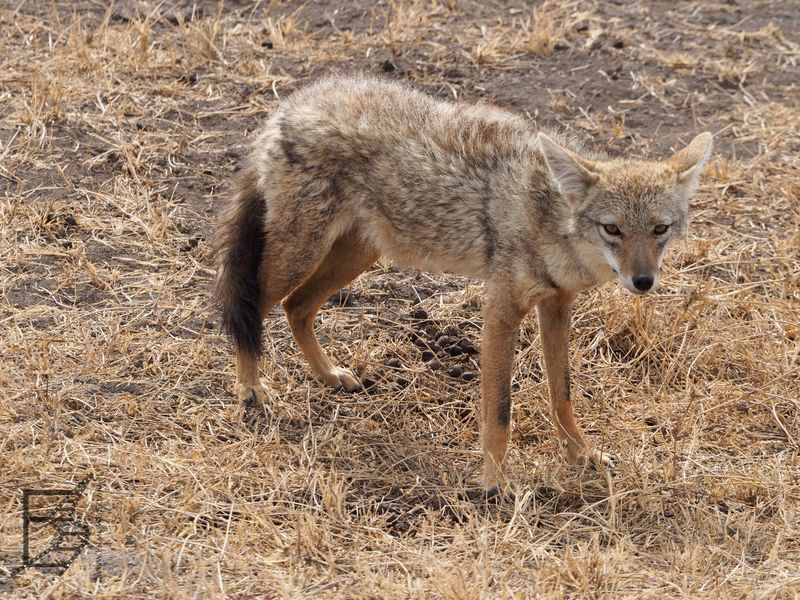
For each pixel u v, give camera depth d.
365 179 10.30
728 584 8.36
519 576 8.39
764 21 18.42
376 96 10.53
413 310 12.23
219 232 10.80
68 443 9.45
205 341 11.31
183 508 8.84
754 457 10.36
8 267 11.80
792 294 12.50
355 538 8.70
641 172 9.27
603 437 10.58
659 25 18.03
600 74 16.52
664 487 9.69
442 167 10.02
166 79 15.31
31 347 10.65
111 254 12.32
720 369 11.57
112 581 7.79
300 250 10.40
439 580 7.89
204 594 7.71
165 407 10.26
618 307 12.04
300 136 10.26
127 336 11.02
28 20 16.34
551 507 9.52
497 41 16.72
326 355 11.28
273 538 8.65
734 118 15.84
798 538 9.10
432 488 9.64
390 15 17.39
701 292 12.31
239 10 17.23
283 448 9.91
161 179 13.48
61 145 13.72
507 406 9.68
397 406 10.91
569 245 9.36
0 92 14.54
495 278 9.72
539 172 9.58
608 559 8.38
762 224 13.81
